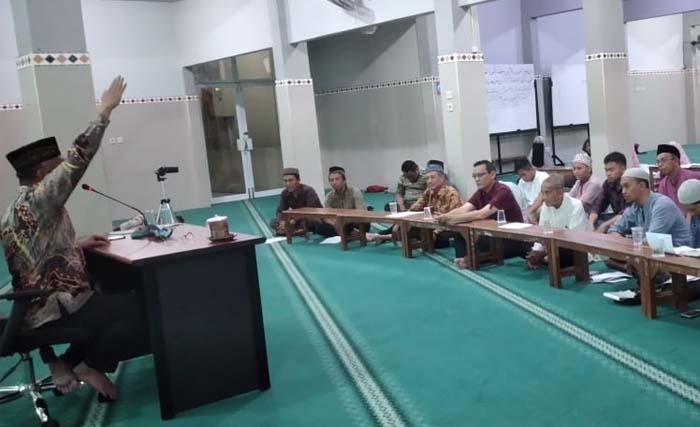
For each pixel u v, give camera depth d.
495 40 12.81
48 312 3.06
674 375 3.18
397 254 6.51
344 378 3.52
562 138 14.04
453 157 7.66
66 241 3.16
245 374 3.40
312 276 5.90
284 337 4.29
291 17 9.17
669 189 5.15
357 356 3.83
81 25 5.90
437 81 11.07
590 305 4.35
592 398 3.01
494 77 12.20
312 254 6.88
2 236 3.14
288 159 9.48
